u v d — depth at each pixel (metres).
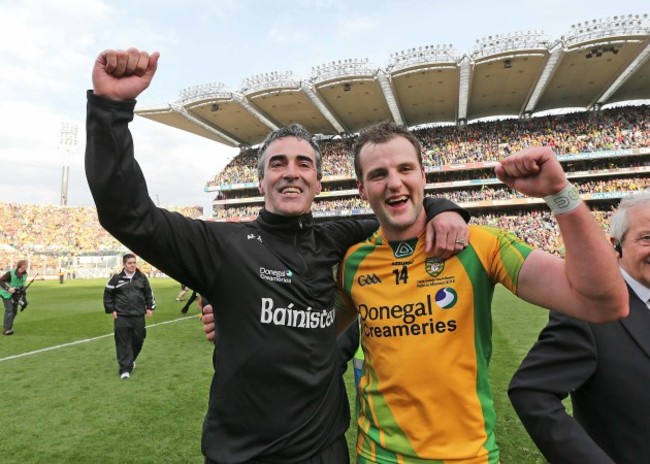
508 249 1.57
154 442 3.55
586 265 1.18
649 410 1.42
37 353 7.25
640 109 32.94
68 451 3.41
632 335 1.50
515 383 1.54
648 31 22.25
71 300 16.84
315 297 1.70
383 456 1.62
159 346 7.71
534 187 1.19
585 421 1.58
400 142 1.71
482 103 32.44
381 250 1.79
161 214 1.54
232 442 1.57
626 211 1.67
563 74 27.33
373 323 1.73
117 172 1.37
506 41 24.09
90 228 46.56
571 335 1.48
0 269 36.97
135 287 5.91
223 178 41.84
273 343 1.58
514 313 10.40
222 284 1.65
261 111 33.16
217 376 1.65
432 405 1.57
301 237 1.79
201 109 32.38
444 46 25.36
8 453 3.39
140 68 1.40
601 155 31.09
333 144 40.09
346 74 27.17
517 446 3.32
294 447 1.54
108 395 4.86
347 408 1.87
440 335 1.61
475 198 34.03
